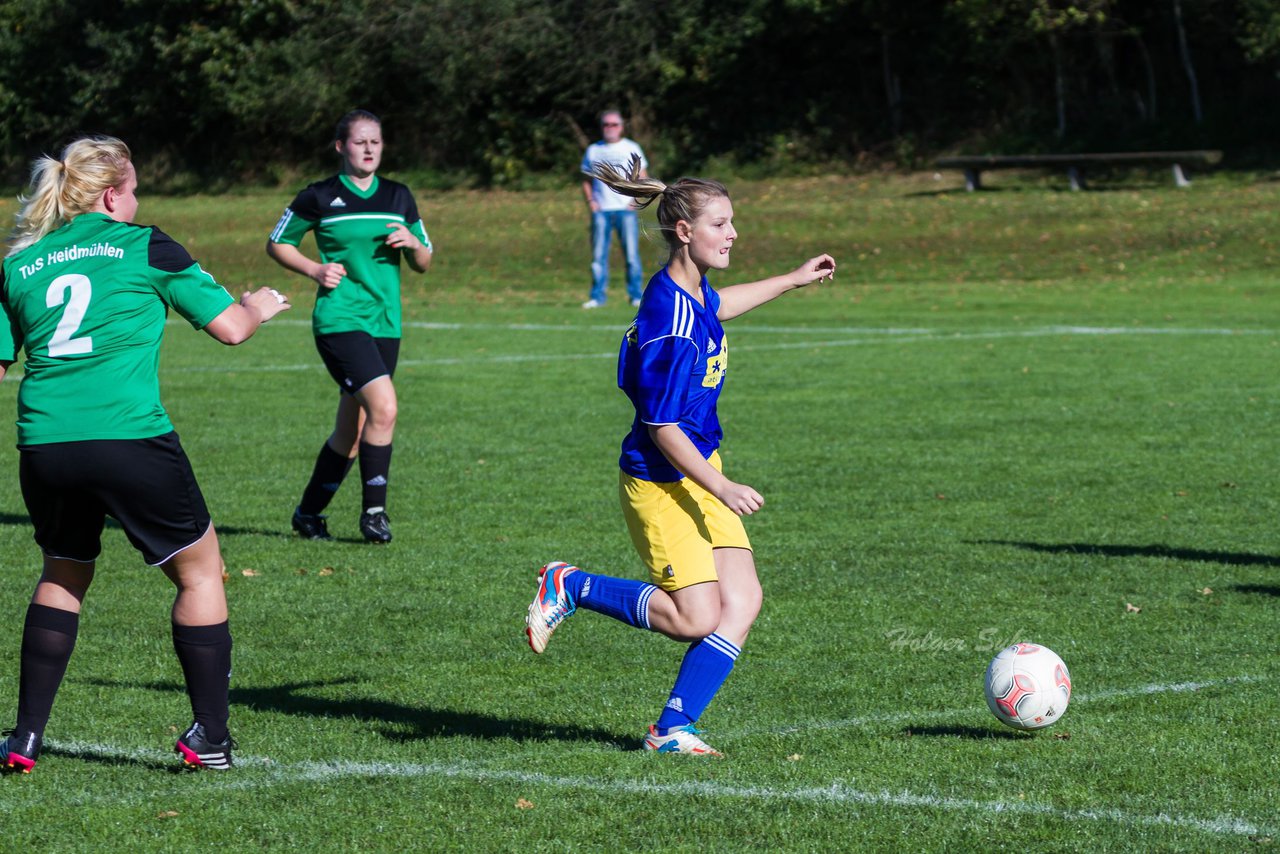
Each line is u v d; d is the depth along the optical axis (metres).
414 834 10.49
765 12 107.88
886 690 14.38
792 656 15.62
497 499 24.80
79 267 11.30
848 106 107.94
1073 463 27.33
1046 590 18.48
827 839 10.36
